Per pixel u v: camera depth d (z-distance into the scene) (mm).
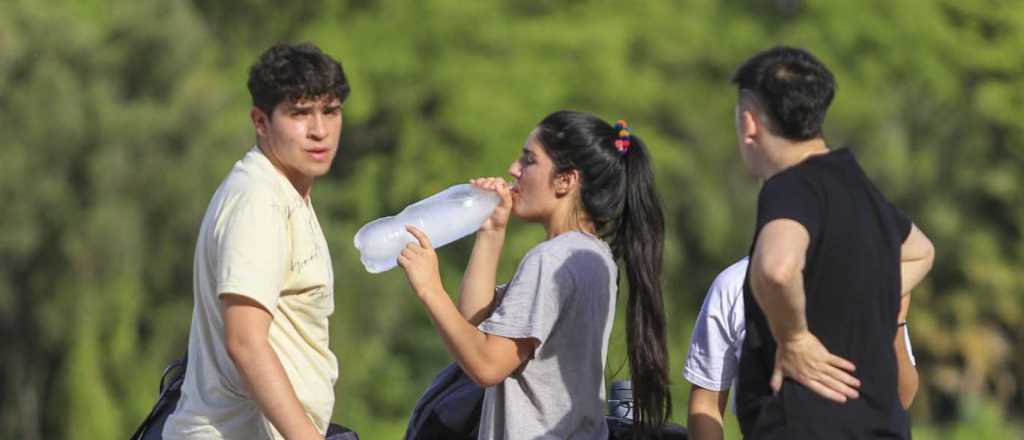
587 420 13398
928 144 85438
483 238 14148
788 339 11422
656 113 77375
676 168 74500
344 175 75562
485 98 72438
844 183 11664
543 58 74750
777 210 11383
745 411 11914
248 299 11953
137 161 60906
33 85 59344
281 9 78312
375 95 75125
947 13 88625
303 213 12594
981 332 90312
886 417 11578
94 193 59906
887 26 82500
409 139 73500
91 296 59344
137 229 60062
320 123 12469
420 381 71312
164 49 63219
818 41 81062
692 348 14023
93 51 61656
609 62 74188
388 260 13406
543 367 13266
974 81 88062
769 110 11758
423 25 75312
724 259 77562
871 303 11578
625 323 14109
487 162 72000
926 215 86000
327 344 12922
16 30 60281
